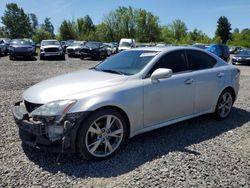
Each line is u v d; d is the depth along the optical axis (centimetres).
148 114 462
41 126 386
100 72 494
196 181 357
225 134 526
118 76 459
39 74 1362
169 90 485
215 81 570
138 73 465
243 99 825
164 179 360
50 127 386
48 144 387
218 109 594
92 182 356
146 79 464
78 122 386
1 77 1226
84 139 392
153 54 503
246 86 1086
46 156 423
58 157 410
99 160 412
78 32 9644
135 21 9225
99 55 2694
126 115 433
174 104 499
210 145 471
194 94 532
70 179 362
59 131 384
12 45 2428
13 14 10119
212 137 509
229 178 365
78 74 495
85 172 380
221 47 2405
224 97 603
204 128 556
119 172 380
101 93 410
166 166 393
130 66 495
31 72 1447
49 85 442
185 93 513
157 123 482
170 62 509
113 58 552
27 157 420
